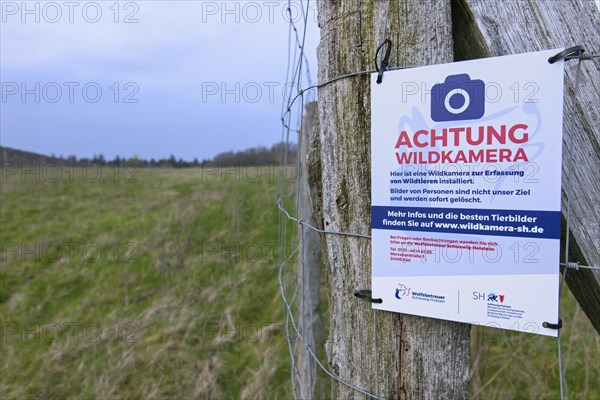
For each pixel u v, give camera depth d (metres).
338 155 0.98
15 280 5.14
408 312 0.92
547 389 2.89
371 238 0.95
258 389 3.03
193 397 3.07
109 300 4.55
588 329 3.24
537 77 0.78
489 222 0.83
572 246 0.92
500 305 0.83
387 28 0.90
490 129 0.82
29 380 3.33
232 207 6.54
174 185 8.73
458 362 0.93
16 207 8.06
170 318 4.07
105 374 3.31
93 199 8.46
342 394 1.05
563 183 0.90
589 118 0.89
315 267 2.35
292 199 5.02
